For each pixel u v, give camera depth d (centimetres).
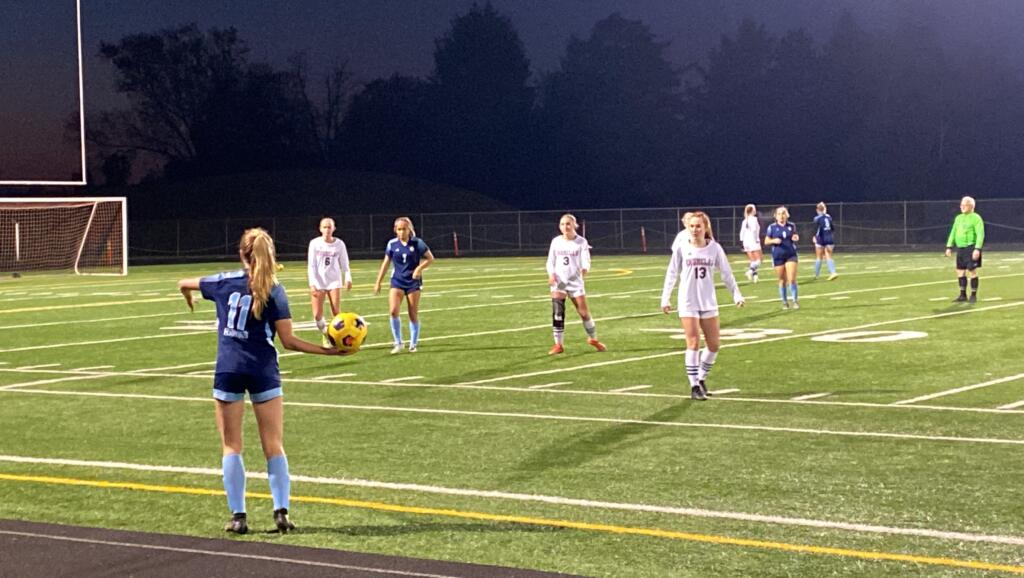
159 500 902
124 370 1712
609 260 5400
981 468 965
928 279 3428
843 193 10056
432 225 7094
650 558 724
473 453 1060
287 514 804
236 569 695
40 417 1303
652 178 10312
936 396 1345
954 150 9900
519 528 799
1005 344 1830
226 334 789
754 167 10169
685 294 1353
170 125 9969
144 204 8856
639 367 1645
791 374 1541
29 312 2811
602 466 996
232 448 796
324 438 1143
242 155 10250
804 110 10119
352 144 10556
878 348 1798
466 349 1902
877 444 1071
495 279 3881
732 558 722
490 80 10531
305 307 2803
